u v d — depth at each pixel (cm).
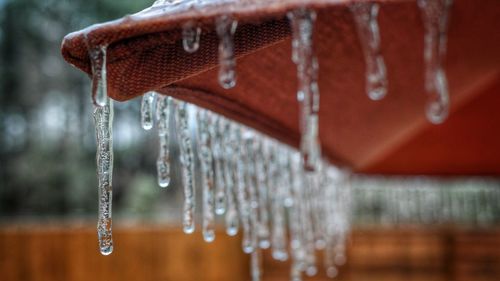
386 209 796
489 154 344
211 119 157
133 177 1073
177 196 1011
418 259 561
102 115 98
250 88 118
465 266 557
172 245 529
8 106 1098
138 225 529
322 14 81
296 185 229
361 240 562
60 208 1040
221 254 540
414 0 75
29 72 1105
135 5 1059
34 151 1081
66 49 77
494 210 758
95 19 1073
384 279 554
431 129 346
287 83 116
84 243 506
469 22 108
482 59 152
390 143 261
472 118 333
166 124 130
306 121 87
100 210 98
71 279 501
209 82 108
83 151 1108
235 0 72
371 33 79
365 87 138
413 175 365
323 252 556
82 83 1116
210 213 150
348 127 188
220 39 79
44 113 1127
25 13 1079
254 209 180
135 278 516
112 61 79
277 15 72
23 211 1033
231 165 167
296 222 231
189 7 73
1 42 1088
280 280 547
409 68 139
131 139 1075
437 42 117
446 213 776
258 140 190
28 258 498
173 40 77
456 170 354
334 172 294
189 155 138
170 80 86
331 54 109
